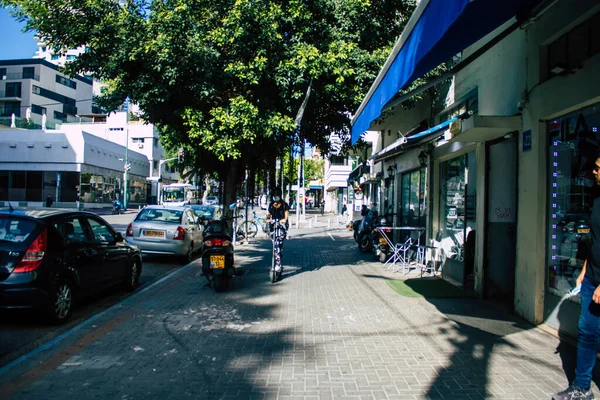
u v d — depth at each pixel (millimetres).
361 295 7723
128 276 8250
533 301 5883
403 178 13797
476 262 7770
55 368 4398
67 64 7977
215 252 7949
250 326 5859
